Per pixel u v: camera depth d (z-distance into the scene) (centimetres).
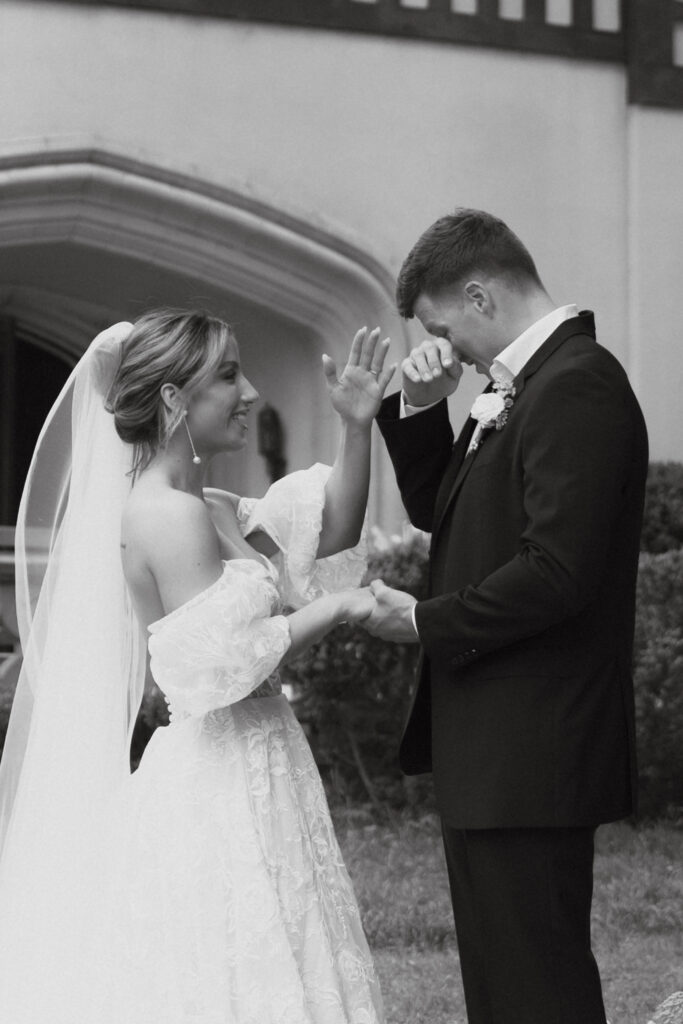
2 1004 293
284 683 693
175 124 874
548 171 947
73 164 851
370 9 909
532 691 275
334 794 711
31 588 350
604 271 959
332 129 904
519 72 942
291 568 334
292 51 898
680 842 633
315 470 340
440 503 303
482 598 269
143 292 986
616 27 963
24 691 340
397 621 282
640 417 286
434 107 924
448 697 285
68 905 298
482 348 297
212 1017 272
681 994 372
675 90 966
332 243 897
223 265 902
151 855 284
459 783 280
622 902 543
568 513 265
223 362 302
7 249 903
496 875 278
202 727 291
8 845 313
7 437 1050
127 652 319
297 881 287
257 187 881
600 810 277
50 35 852
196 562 287
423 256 299
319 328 934
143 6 867
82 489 323
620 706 283
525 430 276
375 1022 288
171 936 278
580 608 268
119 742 315
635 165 960
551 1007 274
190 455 305
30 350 1094
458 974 463
